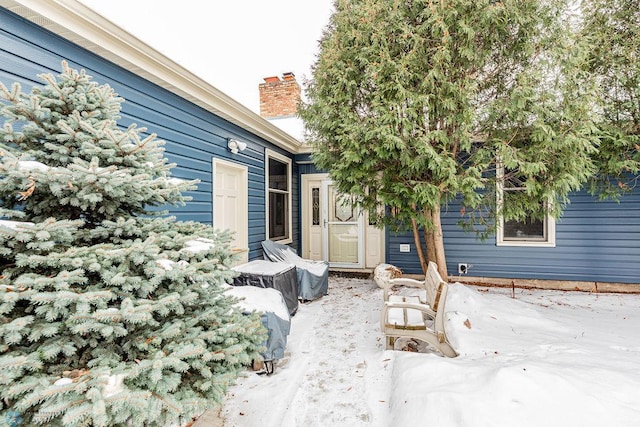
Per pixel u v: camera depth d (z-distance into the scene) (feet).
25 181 4.95
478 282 19.39
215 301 7.29
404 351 9.89
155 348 5.47
